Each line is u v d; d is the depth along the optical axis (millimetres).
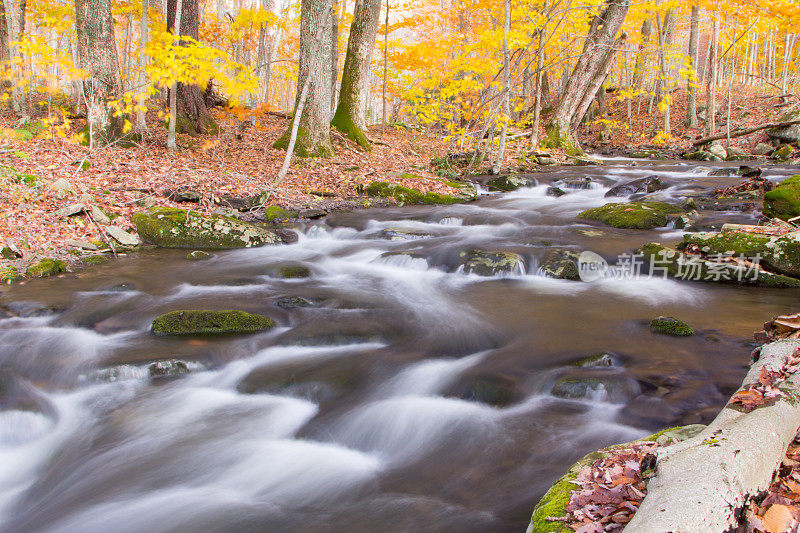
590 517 2424
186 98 16875
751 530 2227
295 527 3199
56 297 6848
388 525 3168
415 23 22422
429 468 3740
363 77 17609
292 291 7293
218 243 9531
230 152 15047
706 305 6375
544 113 25266
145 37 14164
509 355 5223
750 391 3227
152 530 3242
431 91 18406
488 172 15922
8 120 16219
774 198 8484
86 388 4855
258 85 12078
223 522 3281
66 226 9086
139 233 9516
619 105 30906
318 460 3916
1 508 3605
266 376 4973
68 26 19500
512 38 13711
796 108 19375
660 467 2482
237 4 31938
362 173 14391
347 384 4852
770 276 6965
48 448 4168
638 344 5281
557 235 9523
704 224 9523
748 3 6473
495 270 7922
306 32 15125
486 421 4180
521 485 3438
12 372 5051
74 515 3438
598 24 19094
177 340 5660
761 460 2475
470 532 3035
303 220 11281
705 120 23188
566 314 6246
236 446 4074
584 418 4117
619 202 12031
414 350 5477
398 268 8469
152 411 4527
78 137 12922
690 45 23750
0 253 7930
